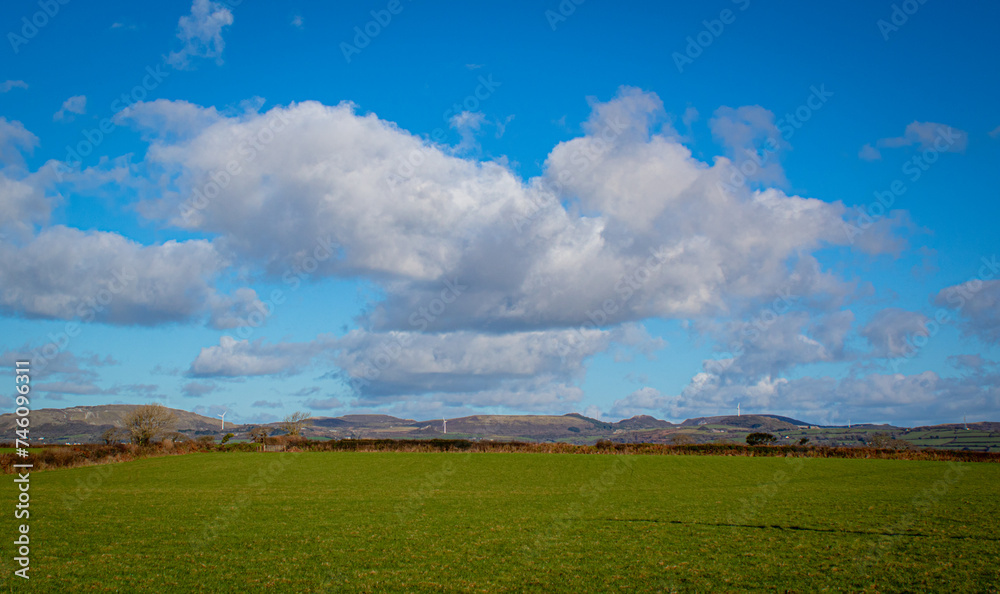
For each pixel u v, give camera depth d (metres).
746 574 18.42
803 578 17.88
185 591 16.59
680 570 19.00
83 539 23.69
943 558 20.22
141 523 27.72
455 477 54.41
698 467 62.53
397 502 36.62
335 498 38.59
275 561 20.17
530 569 19.20
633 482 50.31
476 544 23.20
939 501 35.72
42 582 17.33
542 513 31.89
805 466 62.75
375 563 19.97
